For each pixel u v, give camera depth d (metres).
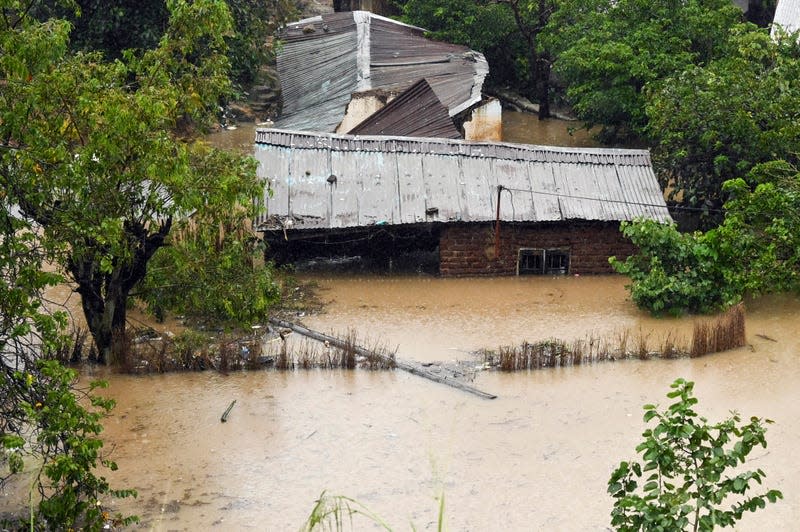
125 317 17.58
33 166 13.10
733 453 10.06
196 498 13.16
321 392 16.25
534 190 21.80
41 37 13.38
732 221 19.58
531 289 21.16
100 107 14.59
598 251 21.92
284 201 21.02
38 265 12.69
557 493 13.29
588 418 15.37
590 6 29.67
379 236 22.06
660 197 22.12
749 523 12.69
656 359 17.58
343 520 12.62
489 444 14.56
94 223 14.45
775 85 21.95
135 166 15.05
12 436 11.16
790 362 17.50
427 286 21.20
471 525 12.56
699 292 19.56
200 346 17.67
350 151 22.03
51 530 11.75
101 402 12.26
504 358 17.06
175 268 17.08
